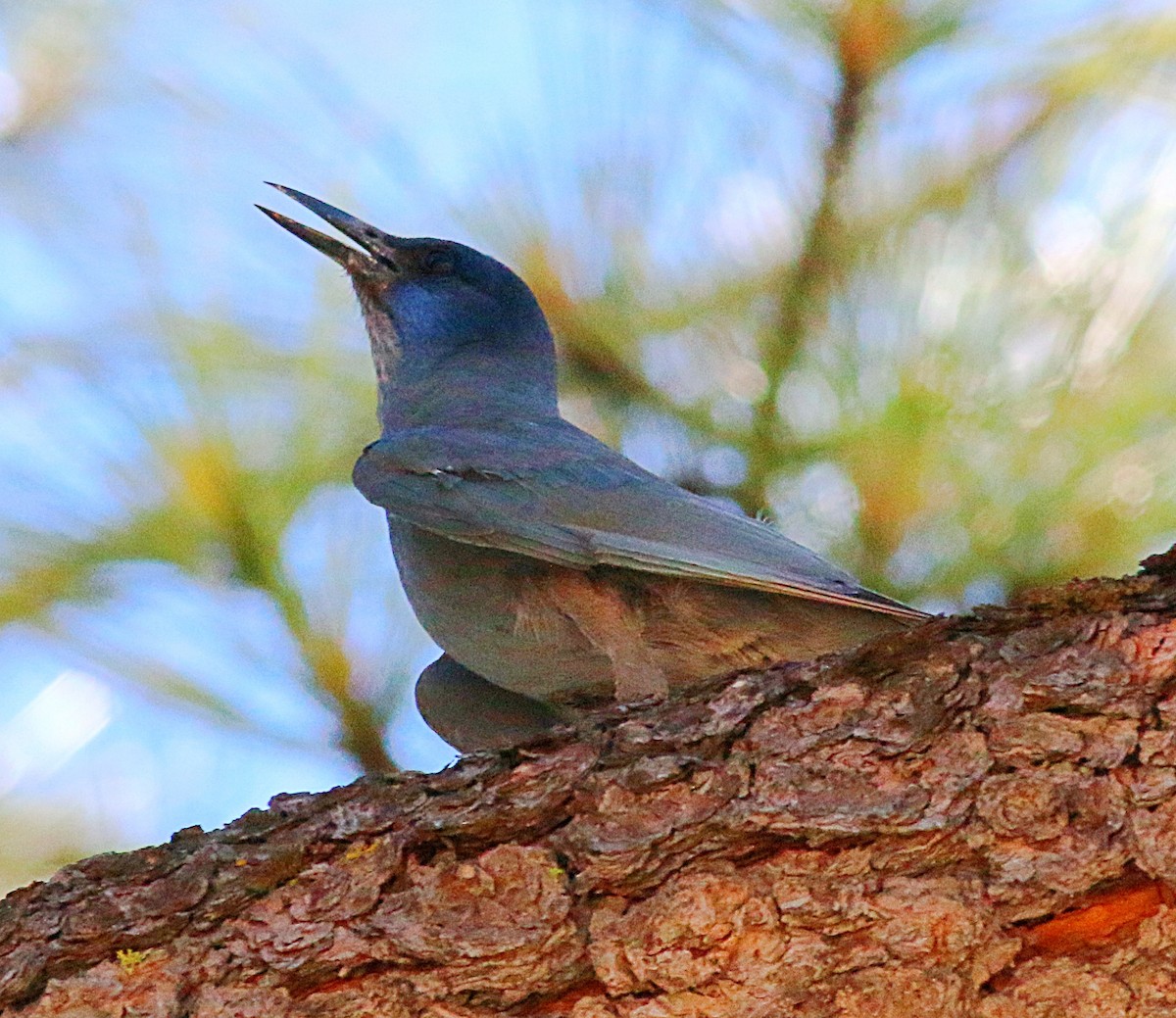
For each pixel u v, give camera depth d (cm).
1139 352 1077
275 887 753
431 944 730
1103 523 1059
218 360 1153
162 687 1134
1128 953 699
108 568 1122
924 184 1130
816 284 1131
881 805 736
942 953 711
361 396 1294
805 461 1138
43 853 1148
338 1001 727
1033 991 699
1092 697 746
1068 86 1121
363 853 756
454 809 762
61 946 743
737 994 716
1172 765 725
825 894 723
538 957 727
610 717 796
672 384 1173
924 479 1080
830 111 1146
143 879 759
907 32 1131
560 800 759
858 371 1106
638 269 1168
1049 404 1073
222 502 1116
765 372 1138
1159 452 1065
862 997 708
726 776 752
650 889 737
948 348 1089
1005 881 719
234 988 731
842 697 771
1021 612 784
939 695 762
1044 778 732
